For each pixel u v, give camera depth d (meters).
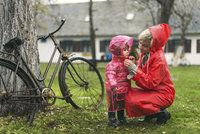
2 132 6.70
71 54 8.45
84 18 62.66
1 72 7.51
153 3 37.50
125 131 6.90
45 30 54.78
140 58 7.22
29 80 7.16
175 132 6.88
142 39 7.03
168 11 25.39
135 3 41.69
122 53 7.04
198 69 36.31
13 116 7.55
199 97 11.74
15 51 7.30
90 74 9.14
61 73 8.02
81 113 8.05
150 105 6.98
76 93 8.84
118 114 7.32
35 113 7.30
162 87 7.07
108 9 61.59
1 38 7.73
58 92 12.09
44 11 39.19
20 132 6.70
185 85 16.70
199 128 7.18
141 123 7.45
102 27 60.28
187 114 8.35
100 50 60.22
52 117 7.61
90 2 34.31
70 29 62.06
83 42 61.62
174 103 9.96
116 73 7.09
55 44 8.09
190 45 56.12
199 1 30.19
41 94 7.26
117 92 7.03
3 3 7.75
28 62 7.79
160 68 6.97
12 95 6.95
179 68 39.16
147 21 56.91
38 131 6.79
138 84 7.05
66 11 64.00
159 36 6.99
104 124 7.36
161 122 7.41
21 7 7.76
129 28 58.81
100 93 9.34
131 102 7.00
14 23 7.73
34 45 7.92
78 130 6.90
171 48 55.75
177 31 55.19
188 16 37.12
